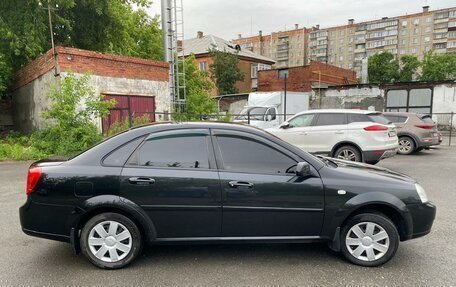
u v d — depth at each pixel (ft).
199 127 12.89
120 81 47.44
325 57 304.71
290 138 32.91
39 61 47.01
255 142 12.69
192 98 60.64
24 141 47.26
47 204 12.08
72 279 11.46
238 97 90.27
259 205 12.19
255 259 12.96
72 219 11.99
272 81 108.06
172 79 57.88
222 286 10.97
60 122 38.75
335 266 12.37
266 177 12.25
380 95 78.64
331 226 12.34
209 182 12.12
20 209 12.55
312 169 12.50
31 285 11.07
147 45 78.28
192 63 71.20
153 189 12.01
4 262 12.74
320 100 86.48
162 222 12.16
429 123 41.45
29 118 55.11
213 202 12.14
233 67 121.70
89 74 40.45
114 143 12.62
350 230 12.46
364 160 29.91
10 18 51.57
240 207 12.17
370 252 12.31
